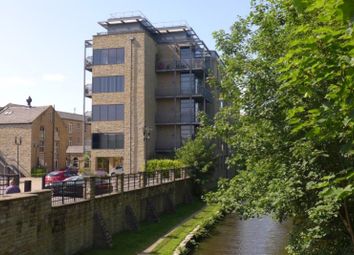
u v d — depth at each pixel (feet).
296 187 38.09
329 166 34.81
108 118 151.12
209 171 136.87
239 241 76.89
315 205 36.06
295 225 51.29
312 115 18.16
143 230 80.07
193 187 134.31
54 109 198.70
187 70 158.71
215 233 84.94
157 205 100.73
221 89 58.13
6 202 42.91
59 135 204.95
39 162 183.73
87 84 158.40
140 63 149.38
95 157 151.23
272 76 44.86
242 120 50.70
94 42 153.48
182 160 135.95
